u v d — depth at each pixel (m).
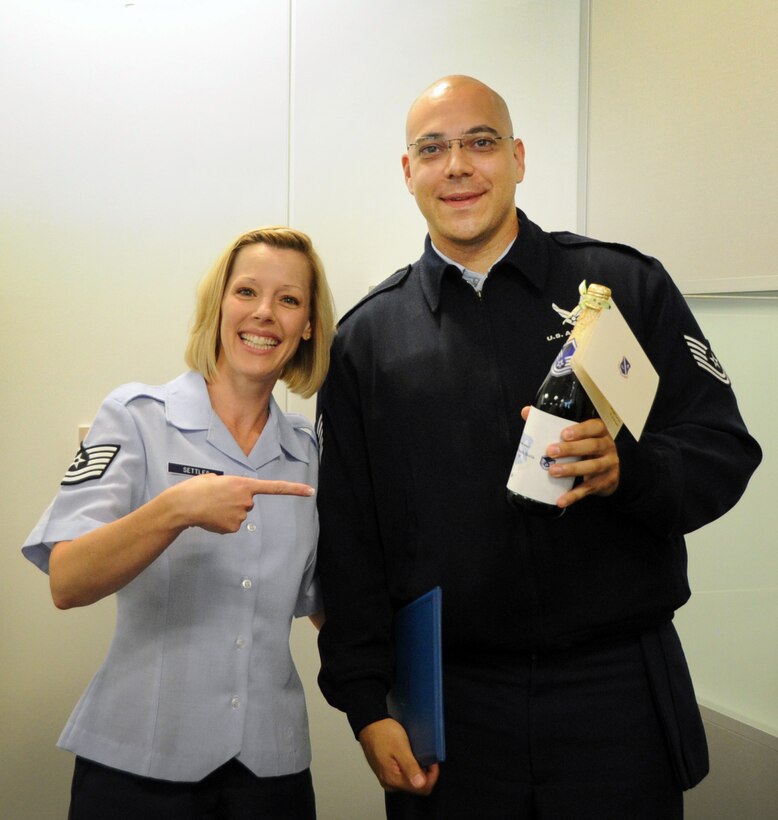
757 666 1.97
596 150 2.48
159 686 1.37
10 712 2.31
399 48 2.49
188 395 1.50
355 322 1.69
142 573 1.41
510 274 1.61
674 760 1.47
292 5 2.44
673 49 2.12
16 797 2.31
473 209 1.59
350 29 2.46
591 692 1.48
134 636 1.40
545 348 1.56
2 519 2.30
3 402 2.29
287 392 2.51
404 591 1.57
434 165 1.61
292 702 1.46
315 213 2.47
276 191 2.44
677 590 1.53
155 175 2.37
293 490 1.31
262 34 2.42
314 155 2.46
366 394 1.63
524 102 2.56
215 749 1.35
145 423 1.45
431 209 1.62
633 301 1.58
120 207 2.35
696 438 1.51
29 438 2.31
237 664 1.39
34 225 2.31
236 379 1.52
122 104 2.35
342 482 1.63
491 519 1.51
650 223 2.24
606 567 1.49
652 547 1.52
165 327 2.39
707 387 1.56
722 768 2.08
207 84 2.39
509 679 1.50
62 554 1.31
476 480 1.52
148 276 2.38
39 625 2.32
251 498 1.29
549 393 1.32
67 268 2.33
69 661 2.34
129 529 1.26
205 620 1.40
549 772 1.46
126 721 1.36
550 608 1.49
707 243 2.02
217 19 2.40
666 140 2.16
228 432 1.49
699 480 1.46
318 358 1.62
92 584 1.28
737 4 1.91
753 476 1.96
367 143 2.49
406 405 1.58
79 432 2.34
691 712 1.52
